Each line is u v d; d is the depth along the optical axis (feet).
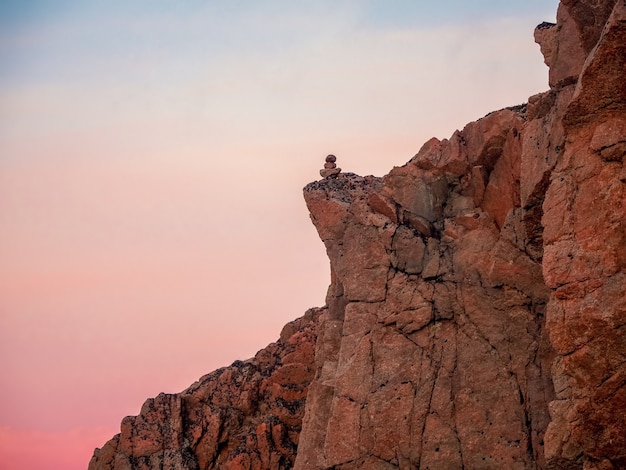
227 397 152.66
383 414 120.78
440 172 126.93
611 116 96.68
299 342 153.99
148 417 150.61
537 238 117.19
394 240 126.82
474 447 117.50
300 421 150.41
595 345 94.32
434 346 122.01
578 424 95.40
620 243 94.73
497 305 120.57
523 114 121.19
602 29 102.42
